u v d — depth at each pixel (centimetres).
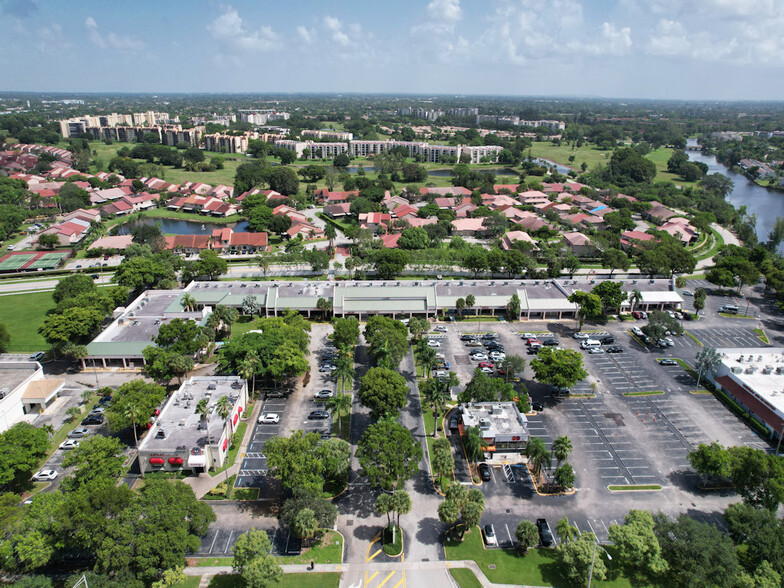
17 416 11719
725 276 19388
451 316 17312
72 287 17212
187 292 17288
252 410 12238
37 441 9881
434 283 18425
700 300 17362
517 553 8588
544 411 12312
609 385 13488
